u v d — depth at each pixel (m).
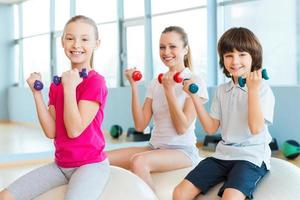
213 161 1.96
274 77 5.20
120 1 6.99
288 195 1.85
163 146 2.32
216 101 2.06
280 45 5.11
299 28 4.89
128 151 2.35
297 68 4.95
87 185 1.73
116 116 6.91
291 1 4.95
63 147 1.81
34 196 1.85
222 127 2.01
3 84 10.02
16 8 9.90
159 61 6.49
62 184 1.87
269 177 1.93
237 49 1.93
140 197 1.83
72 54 1.91
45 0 8.41
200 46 5.90
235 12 5.59
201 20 5.86
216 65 5.79
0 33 9.95
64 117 1.72
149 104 2.45
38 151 5.08
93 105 1.77
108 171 1.86
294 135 4.86
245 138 1.91
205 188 1.90
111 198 1.77
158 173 2.23
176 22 6.20
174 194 1.90
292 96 4.86
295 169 2.03
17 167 4.59
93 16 7.19
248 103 1.83
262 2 5.25
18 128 8.27
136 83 2.43
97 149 1.84
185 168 2.26
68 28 1.91
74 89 1.69
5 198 1.80
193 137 2.36
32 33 9.13
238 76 1.95
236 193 1.74
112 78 7.22
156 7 6.47
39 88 1.86
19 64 9.87
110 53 7.24
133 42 6.86
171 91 2.16
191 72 2.39
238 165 1.84
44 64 8.69
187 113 2.25
